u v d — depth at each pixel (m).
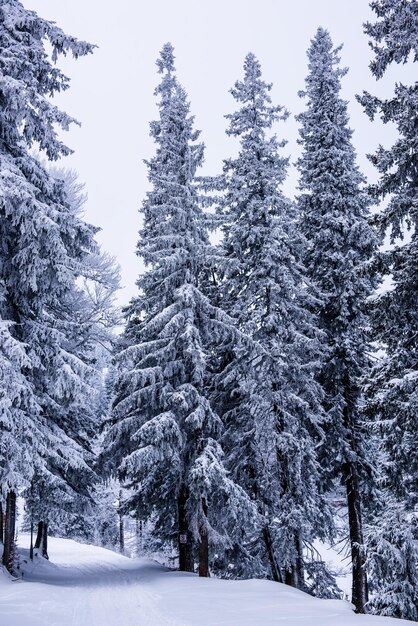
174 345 18.48
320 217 20.03
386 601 13.04
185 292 17.72
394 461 12.28
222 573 21.34
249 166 19.89
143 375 17.78
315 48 22.41
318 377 19.97
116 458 19.12
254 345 18.03
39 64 15.48
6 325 13.25
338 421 18.44
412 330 12.27
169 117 20.39
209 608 11.43
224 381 19.22
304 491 18.27
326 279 20.11
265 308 19.23
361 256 19.55
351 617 10.50
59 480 14.57
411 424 11.18
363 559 16.89
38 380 15.86
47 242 14.65
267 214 19.44
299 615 10.78
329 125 20.75
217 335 18.86
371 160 12.59
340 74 21.77
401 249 11.77
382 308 11.96
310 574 19.72
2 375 12.95
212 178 19.69
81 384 14.59
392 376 11.95
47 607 10.76
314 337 19.44
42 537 27.97
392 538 11.84
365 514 20.89
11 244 15.90
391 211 12.18
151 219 23.02
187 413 18.14
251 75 20.75
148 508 21.56
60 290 16.05
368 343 18.86
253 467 19.89
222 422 19.53
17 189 13.44
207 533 17.38
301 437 18.70
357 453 18.69
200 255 19.02
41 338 15.34
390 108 12.54
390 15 12.59
